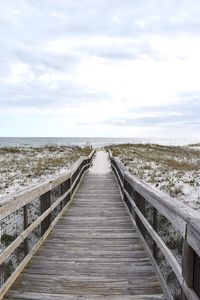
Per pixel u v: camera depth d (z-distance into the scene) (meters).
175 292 3.55
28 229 3.60
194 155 31.41
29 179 11.41
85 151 34.28
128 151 32.66
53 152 30.45
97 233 5.26
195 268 2.03
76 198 8.72
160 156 27.36
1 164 17.16
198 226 1.84
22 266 3.62
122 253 4.27
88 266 3.79
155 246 3.79
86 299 2.98
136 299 2.99
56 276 3.49
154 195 3.34
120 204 7.83
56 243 4.70
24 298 2.97
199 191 8.94
